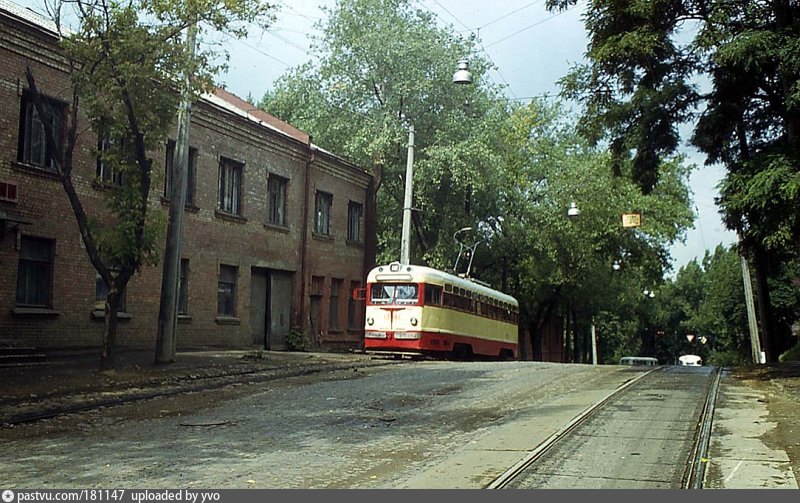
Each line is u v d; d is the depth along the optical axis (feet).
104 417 41.11
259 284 97.09
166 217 59.47
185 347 82.23
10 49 62.75
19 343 62.54
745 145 66.74
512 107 148.46
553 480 27.04
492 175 120.67
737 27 58.34
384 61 116.78
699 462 29.68
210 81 56.85
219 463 29.76
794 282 161.38
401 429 37.93
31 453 31.68
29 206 64.39
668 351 326.44
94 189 70.74
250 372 63.36
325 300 110.42
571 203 138.82
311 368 68.44
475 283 111.14
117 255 55.98
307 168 106.32
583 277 155.22
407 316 92.32
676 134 67.05
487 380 60.49
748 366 78.84
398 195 128.47
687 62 64.54
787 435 35.50
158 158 79.05
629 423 38.93
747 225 60.18
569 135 148.25
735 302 182.39
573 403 46.47
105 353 56.90
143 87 54.44
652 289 171.94
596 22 64.75
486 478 27.22
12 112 62.90
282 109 134.92
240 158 92.32
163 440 34.73
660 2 60.08
